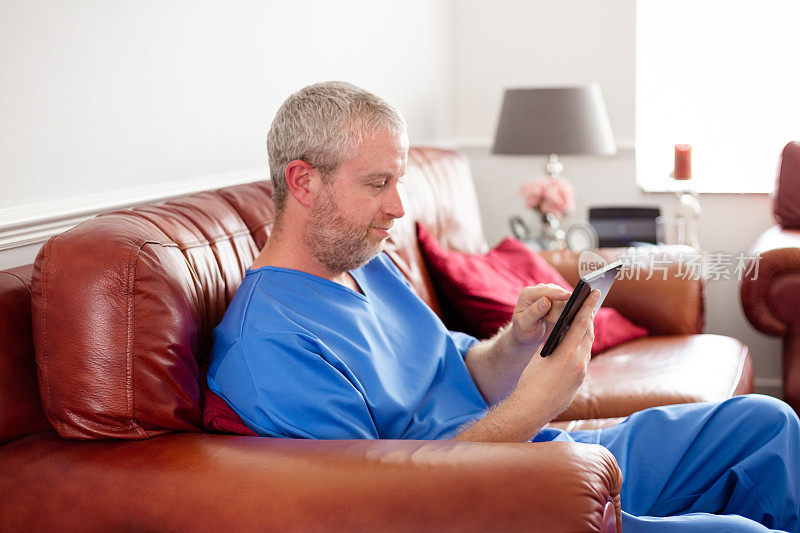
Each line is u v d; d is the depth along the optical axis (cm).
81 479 115
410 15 320
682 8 350
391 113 134
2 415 123
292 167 132
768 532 124
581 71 348
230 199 171
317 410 122
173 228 143
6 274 131
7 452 122
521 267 253
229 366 126
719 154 354
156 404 121
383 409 132
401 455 108
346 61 276
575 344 124
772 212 304
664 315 255
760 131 349
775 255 259
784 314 260
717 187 348
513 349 151
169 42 196
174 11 197
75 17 169
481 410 150
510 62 357
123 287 120
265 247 142
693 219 305
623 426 152
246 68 226
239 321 130
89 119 174
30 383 128
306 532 102
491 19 356
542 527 96
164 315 123
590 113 302
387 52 304
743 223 335
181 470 112
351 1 278
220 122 216
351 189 132
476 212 284
